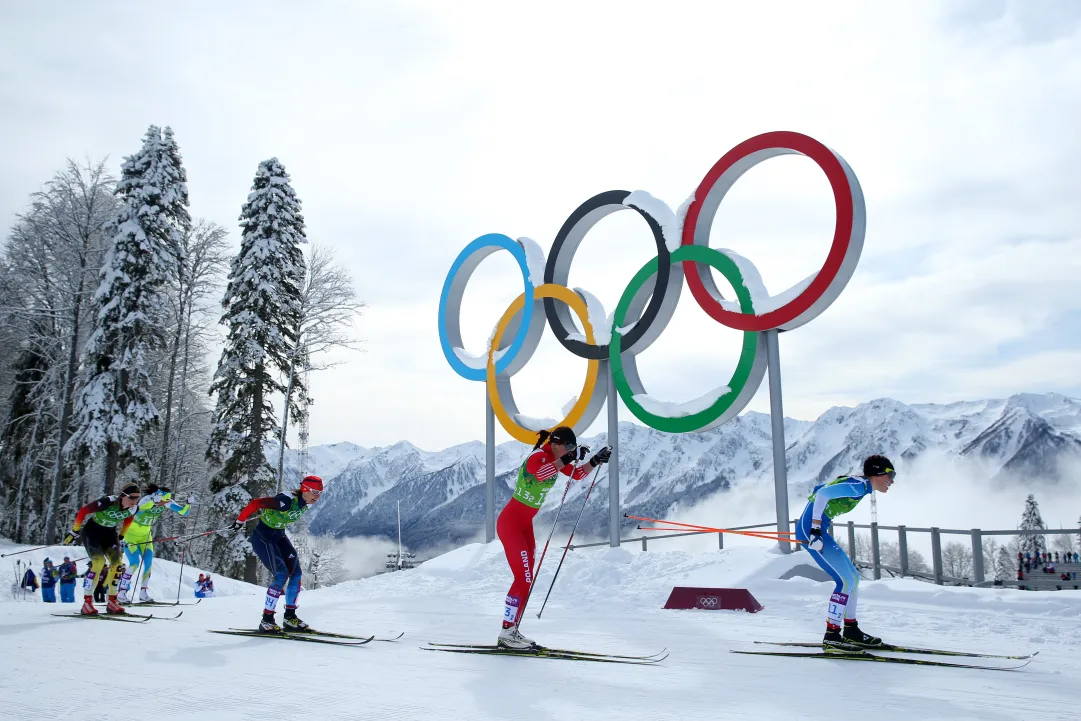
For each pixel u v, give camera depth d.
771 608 9.02
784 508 11.70
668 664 5.12
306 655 5.45
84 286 28.39
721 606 8.91
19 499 29.09
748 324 12.10
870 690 4.24
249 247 26.31
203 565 30.86
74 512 27.00
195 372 32.00
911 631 7.04
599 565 12.48
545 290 15.45
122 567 9.20
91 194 28.64
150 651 5.64
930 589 9.05
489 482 15.98
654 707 3.79
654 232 13.77
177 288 27.47
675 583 11.13
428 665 5.04
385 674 4.69
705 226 13.38
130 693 4.12
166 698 4.00
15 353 31.27
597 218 15.23
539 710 3.71
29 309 29.08
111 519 8.48
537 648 5.50
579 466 5.95
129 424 24.72
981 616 7.77
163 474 29.91
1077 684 4.44
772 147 12.27
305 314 29.00
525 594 5.67
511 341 16.44
